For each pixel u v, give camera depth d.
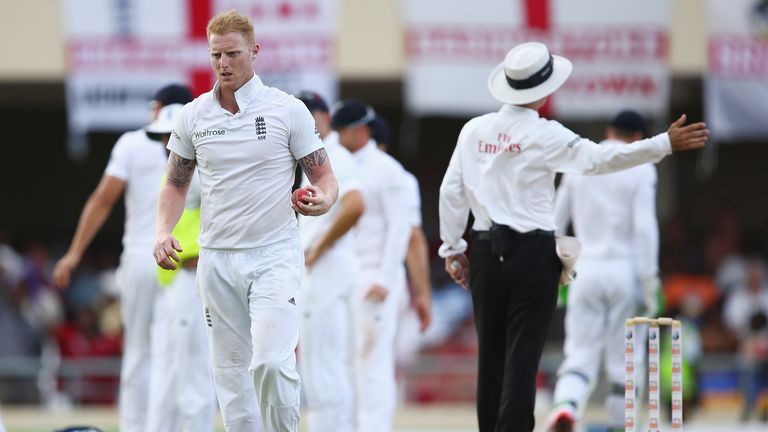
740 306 60.66
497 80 26.61
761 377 52.56
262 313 22.44
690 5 58.09
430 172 75.31
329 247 29.69
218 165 22.55
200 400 29.03
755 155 74.69
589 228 34.44
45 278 64.19
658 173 70.00
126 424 32.12
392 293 31.84
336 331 29.61
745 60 57.94
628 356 24.92
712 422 52.09
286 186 22.80
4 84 62.41
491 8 57.66
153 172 32.28
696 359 53.16
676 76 58.97
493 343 26.30
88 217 32.47
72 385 54.56
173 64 57.91
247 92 22.52
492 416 26.25
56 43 58.69
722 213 74.69
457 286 62.25
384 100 70.25
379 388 31.39
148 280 32.00
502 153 25.86
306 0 56.97
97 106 58.12
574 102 57.47
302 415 48.47
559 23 57.44
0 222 76.56
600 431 41.19
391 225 31.66
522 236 25.72
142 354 32.25
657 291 33.78
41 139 76.69
